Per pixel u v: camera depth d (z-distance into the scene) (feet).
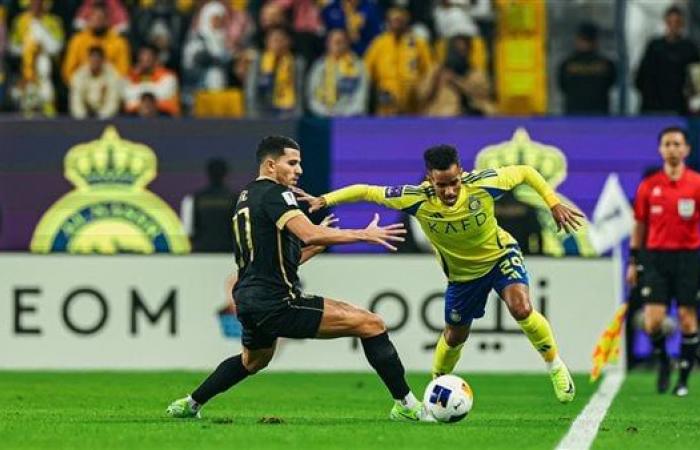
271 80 190.19
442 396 99.76
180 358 168.35
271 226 94.99
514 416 111.65
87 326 168.55
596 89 188.44
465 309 110.42
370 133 173.88
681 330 141.69
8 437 89.61
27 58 197.47
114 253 169.17
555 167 172.45
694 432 97.25
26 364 168.55
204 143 173.17
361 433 92.12
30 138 173.78
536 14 188.75
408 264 167.32
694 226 141.38
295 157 96.99
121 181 173.27
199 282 168.55
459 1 197.98
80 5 203.31
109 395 133.18
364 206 171.73
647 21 198.18
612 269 168.76
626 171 171.94
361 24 197.26
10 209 173.37
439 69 189.16
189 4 202.80
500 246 108.06
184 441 86.74
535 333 106.32
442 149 100.63
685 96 187.93
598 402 129.49
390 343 99.09
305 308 96.12
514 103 188.96
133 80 192.44
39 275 168.96
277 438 88.69
